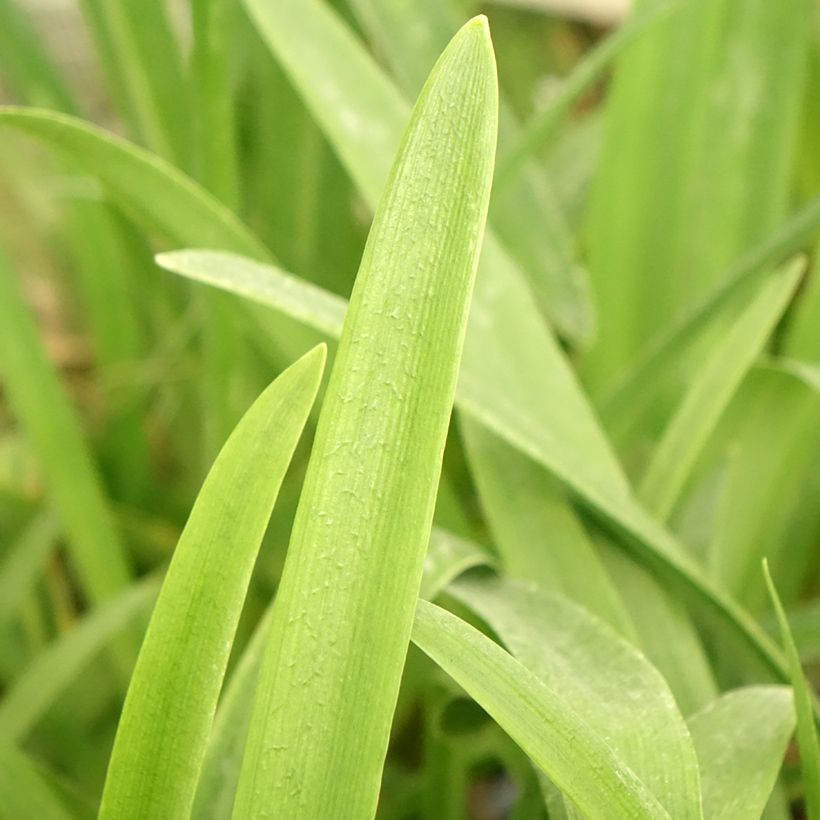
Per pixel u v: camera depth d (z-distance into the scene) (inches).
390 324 17.2
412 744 36.0
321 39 26.2
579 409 24.4
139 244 35.6
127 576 33.4
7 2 34.9
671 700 18.7
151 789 17.3
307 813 16.9
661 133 35.5
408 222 17.3
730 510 28.4
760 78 35.6
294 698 17.0
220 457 17.0
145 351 46.0
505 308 25.3
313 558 17.0
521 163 29.7
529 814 22.2
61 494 32.0
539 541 23.0
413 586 17.0
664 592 23.2
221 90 26.4
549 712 17.0
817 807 19.0
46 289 51.8
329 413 17.1
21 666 34.5
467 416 24.0
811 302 33.0
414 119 17.4
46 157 48.8
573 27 54.1
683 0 29.9
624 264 36.8
